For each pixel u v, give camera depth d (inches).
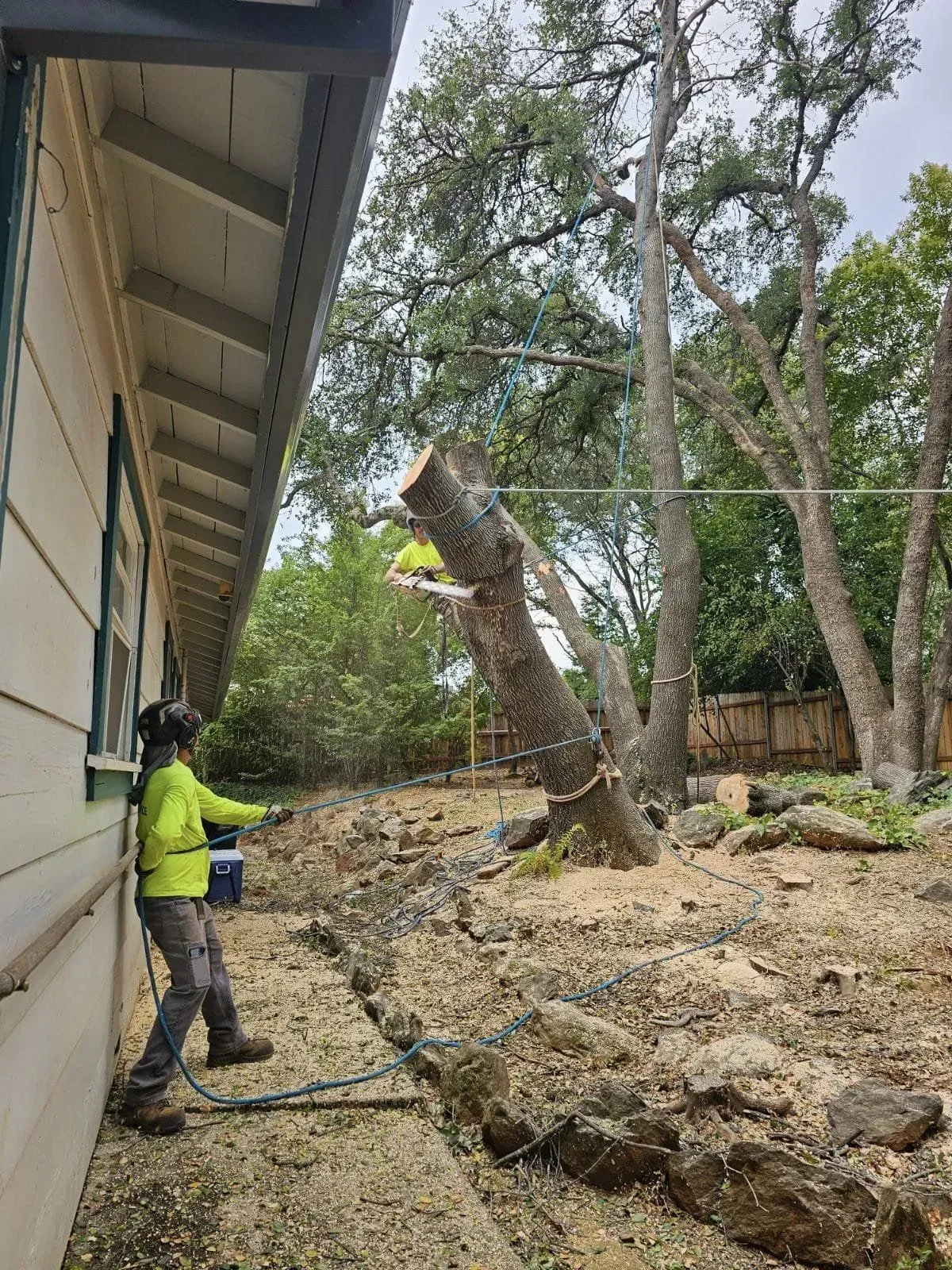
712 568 860.0
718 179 714.2
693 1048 172.9
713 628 843.4
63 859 101.0
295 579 1029.8
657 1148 130.6
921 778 420.5
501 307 740.0
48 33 65.3
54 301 91.8
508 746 879.1
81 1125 119.5
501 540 297.6
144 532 221.3
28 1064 82.7
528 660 313.1
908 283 704.4
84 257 112.5
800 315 760.3
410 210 759.1
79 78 95.1
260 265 127.0
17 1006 76.3
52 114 87.3
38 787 85.4
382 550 936.9
